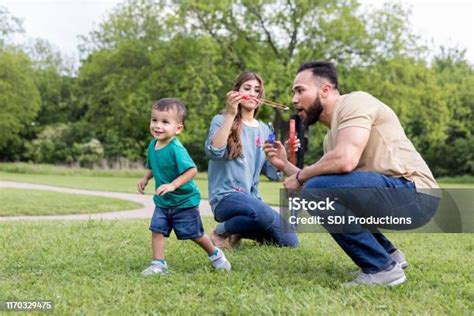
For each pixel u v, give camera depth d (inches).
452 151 1257.4
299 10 1048.8
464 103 1331.2
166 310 102.3
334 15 1040.8
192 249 167.2
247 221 173.8
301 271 138.9
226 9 1040.8
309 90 129.0
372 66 1060.5
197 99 1019.9
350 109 122.3
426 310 104.0
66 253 156.2
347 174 121.1
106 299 109.3
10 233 194.9
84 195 469.4
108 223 232.8
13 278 127.3
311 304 104.0
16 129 1353.3
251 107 175.0
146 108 1079.6
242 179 176.7
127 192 533.3
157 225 135.6
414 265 149.9
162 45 1107.3
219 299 110.3
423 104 1150.3
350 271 139.9
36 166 1103.0
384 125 124.6
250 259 154.9
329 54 1056.2
